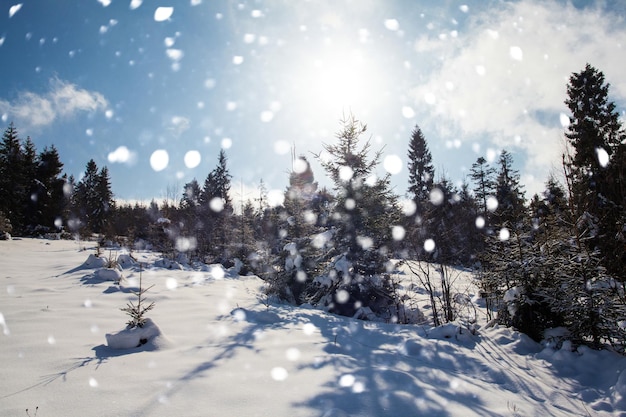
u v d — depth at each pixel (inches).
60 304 301.7
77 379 156.2
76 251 830.5
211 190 1771.7
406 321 396.8
